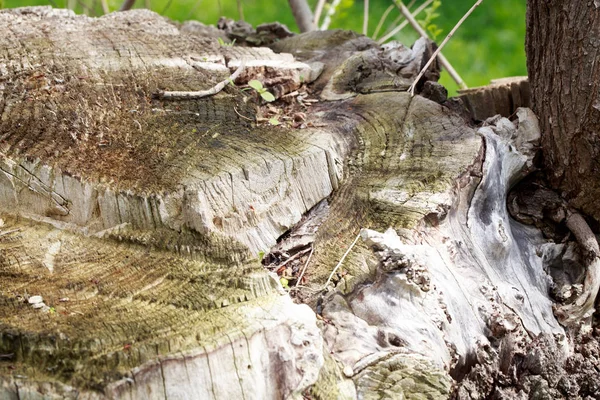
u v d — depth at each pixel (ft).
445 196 6.31
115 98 7.29
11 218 6.27
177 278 5.36
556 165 7.21
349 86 8.21
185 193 5.79
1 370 4.57
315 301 5.86
